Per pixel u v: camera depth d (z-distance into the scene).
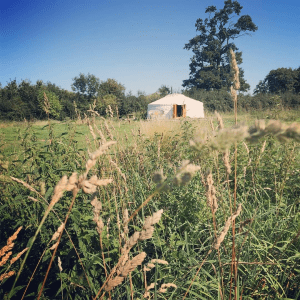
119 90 42.47
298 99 29.42
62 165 3.27
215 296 1.98
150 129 8.52
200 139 0.50
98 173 2.84
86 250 2.21
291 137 0.43
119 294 1.89
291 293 2.04
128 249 0.80
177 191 3.18
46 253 2.37
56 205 2.54
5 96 28.80
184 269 2.08
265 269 1.96
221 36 62.59
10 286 2.29
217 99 39.62
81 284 1.83
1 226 2.93
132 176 3.60
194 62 64.38
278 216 2.86
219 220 2.61
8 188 3.11
